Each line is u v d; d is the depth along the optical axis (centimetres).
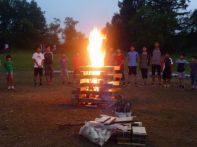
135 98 1512
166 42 6272
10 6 10975
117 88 1301
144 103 1387
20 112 1167
